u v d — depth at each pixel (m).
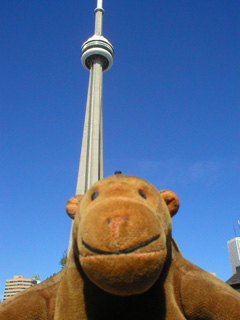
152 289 2.68
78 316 2.69
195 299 2.70
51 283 3.37
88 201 2.67
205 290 2.71
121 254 2.00
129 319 2.61
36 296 3.13
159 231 2.20
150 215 2.21
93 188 2.73
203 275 2.90
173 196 3.11
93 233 2.10
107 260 2.00
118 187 2.57
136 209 2.19
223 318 2.59
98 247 2.04
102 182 2.71
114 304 2.64
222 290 2.74
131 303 2.63
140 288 2.09
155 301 2.64
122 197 2.35
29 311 2.99
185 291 2.76
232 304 2.61
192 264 3.13
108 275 2.01
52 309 3.06
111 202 2.26
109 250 2.01
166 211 2.76
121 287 2.05
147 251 2.05
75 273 2.83
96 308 2.67
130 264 1.97
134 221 2.09
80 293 2.76
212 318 2.64
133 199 2.36
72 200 3.22
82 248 2.17
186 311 2.75
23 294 3.21
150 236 2.10
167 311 2.61
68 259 3.01
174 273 2.88
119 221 2.08
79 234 2.30
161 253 2.15
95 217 2.19
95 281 2.13
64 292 2.86
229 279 18.70
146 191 2.69
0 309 3.02
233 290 2.97
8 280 77.06
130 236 2.03
